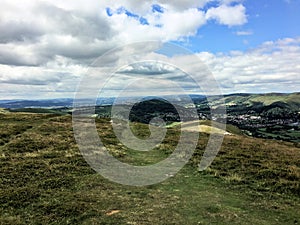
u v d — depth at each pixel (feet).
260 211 45.14
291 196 53.21
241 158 79.92
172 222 39.17
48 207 42.96
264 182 59.67
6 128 108.68
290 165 75.20
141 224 38.29
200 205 46.37
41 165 64.59
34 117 147.43
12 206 43.57
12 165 63.21
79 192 50.55
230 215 42.42
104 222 38.91
